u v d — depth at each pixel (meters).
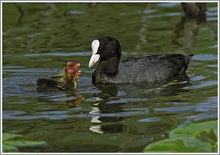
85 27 21.47
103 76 15.70
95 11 23.84
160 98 14.00
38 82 14.84
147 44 19.22
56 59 17.59
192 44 19.08
